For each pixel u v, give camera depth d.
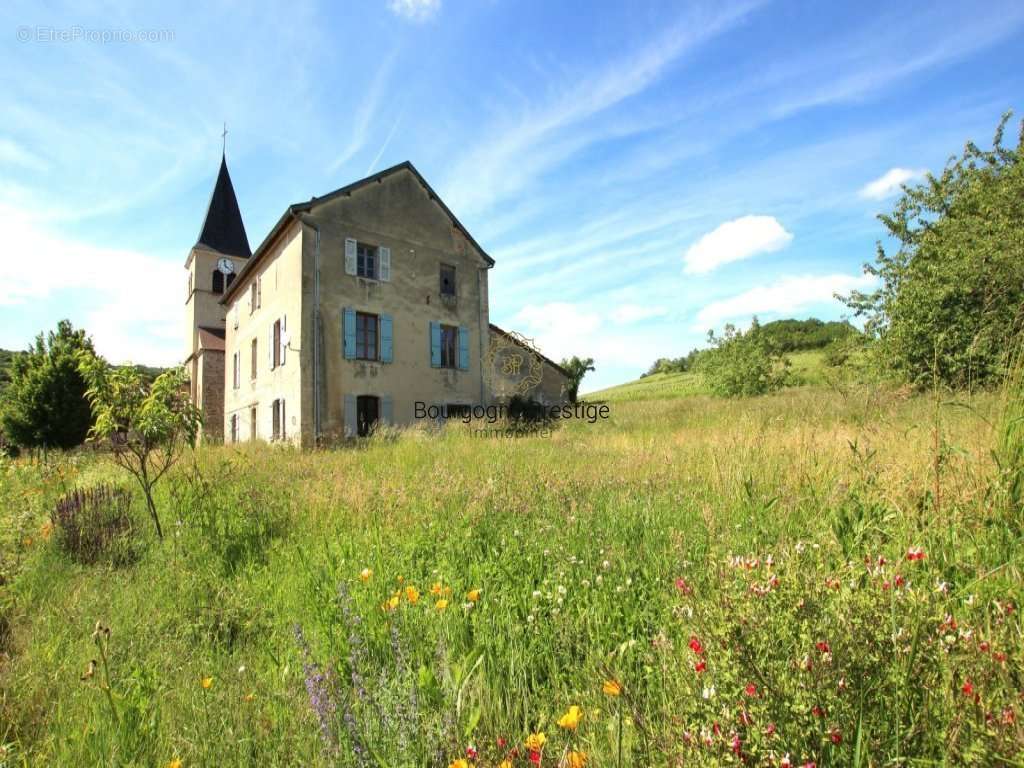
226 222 31.36
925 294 9.64
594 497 4.85
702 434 9.34
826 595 1.57
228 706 2.12
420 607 2.76
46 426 22.84
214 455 10.05
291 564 3.92
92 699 2.27
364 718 1.81
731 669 1.41
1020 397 3.03
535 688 2.07
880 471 3.34
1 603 3.38
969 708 1.27
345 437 16.03
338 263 17.17
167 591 3.57
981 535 2.46
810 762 1.21
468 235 20.86
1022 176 11.63
